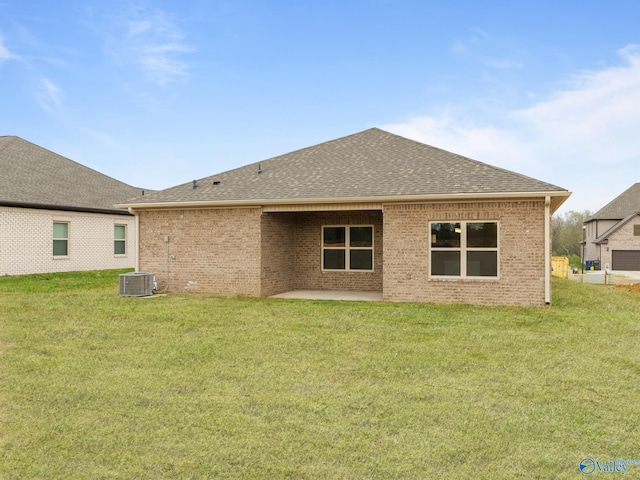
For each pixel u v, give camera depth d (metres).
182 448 4.59
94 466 4.25
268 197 14.74
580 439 4.82
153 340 9.02
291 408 5.61
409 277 13.62
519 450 4.57
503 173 13.73
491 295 12.98
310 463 4.30
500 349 8.41
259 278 15.09
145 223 16.41
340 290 16.92
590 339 9.17
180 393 6.11
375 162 16.34
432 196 12.98
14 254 20.08
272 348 8.42
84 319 11.02
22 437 4.81
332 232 17.05
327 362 7.56
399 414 5.43
